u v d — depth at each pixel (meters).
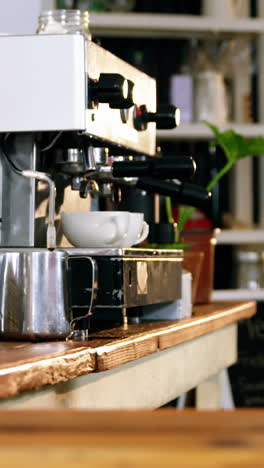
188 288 1.97
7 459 0.47
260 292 3.37
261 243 3.55
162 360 1.68
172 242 2.06
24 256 1.36
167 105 1.87
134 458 0.47
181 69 3.50
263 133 3.52
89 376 1.29
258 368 3.14
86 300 1.43
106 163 1.68
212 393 2.52
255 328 3.17
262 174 3.62
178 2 3.56
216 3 3.49
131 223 1.63
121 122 1.71
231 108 3.59
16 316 1.35
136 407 1.52
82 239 1.59
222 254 3.62
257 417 0.56
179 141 3.64
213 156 3.19
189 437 0.50
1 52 1.49
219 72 3.53
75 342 1.34
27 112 1.48
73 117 1.47
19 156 1.56
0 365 0.99
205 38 3.54
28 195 1.55
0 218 1.56
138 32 3.47
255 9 3.71
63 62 1.47
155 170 1.64
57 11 1.82
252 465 0.46
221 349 2.28
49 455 0.47
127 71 1.75
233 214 3.61
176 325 1.72
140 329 1.59
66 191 1.80
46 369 1.08
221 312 2.15
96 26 3.38
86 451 0.48
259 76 3.60
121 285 1.50
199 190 1.81
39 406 1.11
